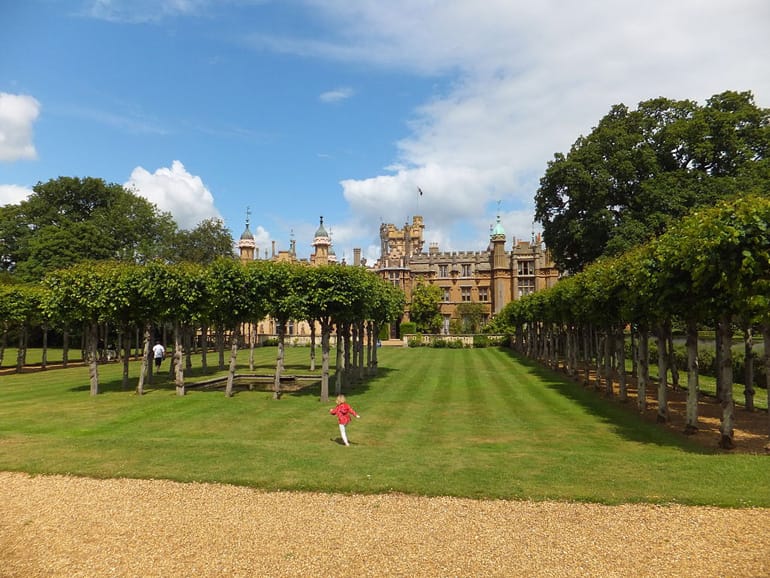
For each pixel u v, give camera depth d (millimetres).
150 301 23094
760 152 32906
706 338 35062
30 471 10141
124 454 11242
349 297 21719
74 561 6516
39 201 56812
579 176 33750
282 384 28359
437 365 38844
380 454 11320
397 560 6359
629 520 7461
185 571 6191
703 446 13344
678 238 14062
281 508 8102
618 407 20203
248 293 22312
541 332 42750
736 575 5895
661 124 35250
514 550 6586
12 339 61688
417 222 108062
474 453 11531
